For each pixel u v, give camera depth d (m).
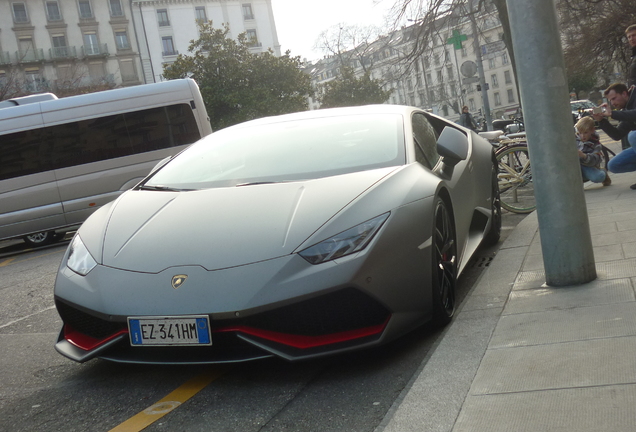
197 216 3.13
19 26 61.03
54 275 6.88
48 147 11.15
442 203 3.43
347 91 51.34
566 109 3.31
